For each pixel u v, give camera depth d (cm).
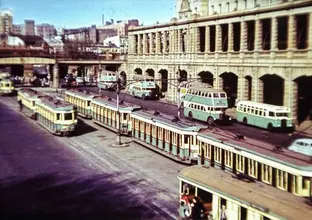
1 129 4378
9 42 12925
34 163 2980
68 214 2002
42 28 17612
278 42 4156
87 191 2342
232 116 5081
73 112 3988
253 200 1488
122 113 3978
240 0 6262
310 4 2319
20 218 1959
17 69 11394
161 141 3142
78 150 3391
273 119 3991
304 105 4212
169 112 5262
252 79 4953
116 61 8800
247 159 2178
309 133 3775
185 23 6462
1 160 3077
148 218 1939
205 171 1856
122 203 2145
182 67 6612
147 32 7700
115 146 3500
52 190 2369
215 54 5800
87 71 10906
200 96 4591
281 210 1362
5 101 6938
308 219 1258
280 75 4272
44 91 7875
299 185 1809
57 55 9256
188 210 1828
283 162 1909
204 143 2566
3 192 2347
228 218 1614
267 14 4312
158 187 2398
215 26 5834
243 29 5125
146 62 7788
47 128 4247
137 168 2816
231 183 1672
